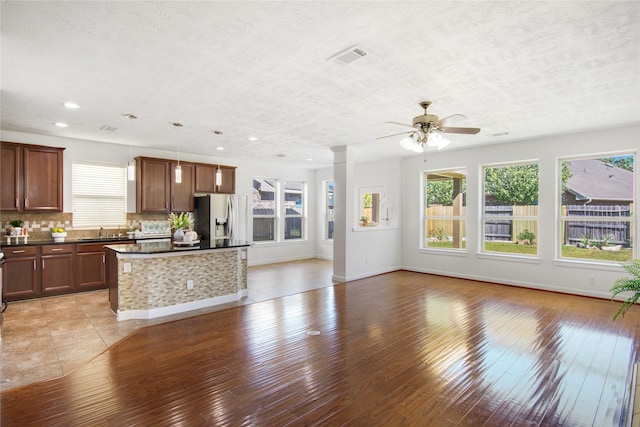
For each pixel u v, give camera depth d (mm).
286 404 2383
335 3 1940
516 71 2904
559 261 5449
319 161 8211
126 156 6242
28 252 4938
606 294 5027
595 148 5070
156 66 2791
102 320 4141
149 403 2385
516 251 6055
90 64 2744
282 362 3027
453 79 3074
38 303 4812
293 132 5125
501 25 2184
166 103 3748
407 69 2857
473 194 6434
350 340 3529
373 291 5613
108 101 3674
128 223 6262
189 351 3262
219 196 6785
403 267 7555
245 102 3709
